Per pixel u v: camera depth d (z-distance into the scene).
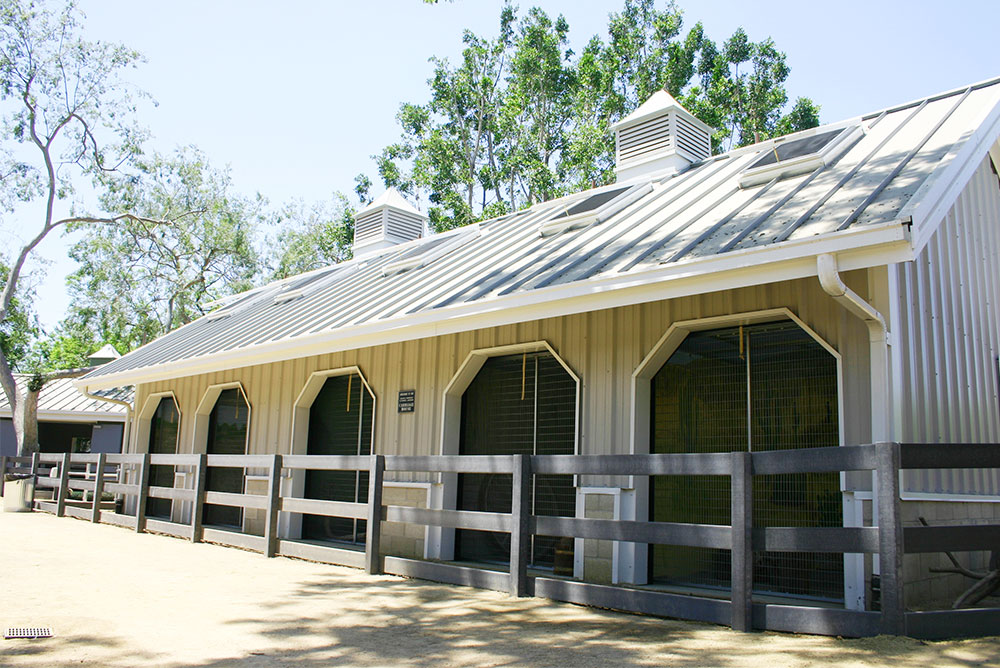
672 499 7.69
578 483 8.24
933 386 7.12
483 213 32.84
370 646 4.80
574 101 34.75
